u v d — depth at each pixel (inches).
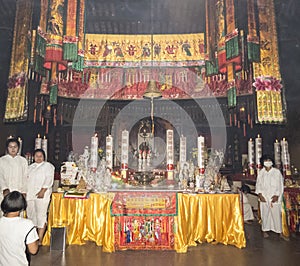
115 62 283.9
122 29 300.5
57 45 216.8
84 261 163.6
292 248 190.1
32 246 99.1
